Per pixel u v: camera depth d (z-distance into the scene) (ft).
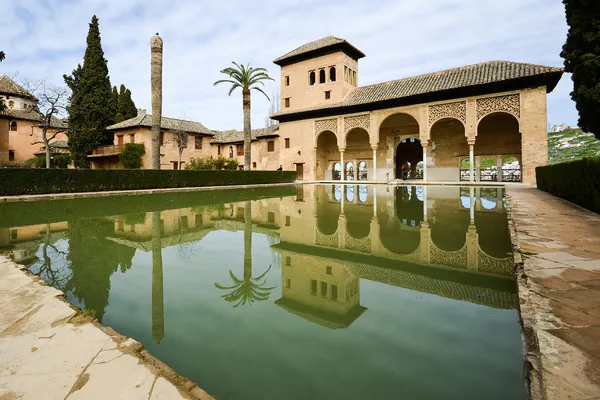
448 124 83.66
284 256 15.66
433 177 85.76
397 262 14.38
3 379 5.83
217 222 25.86
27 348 6.95
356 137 98.37
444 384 5.62
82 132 92.22
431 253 15.85
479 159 79.71
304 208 34.68
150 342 7.44
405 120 89.30
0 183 40.78
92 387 5.59
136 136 97.55
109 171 51.44
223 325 8.34
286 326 8.25
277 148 111.45
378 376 5.95
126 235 20.74
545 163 61.93
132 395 5.36
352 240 19.17
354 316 8.79
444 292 10.57
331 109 88.28
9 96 106.73
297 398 5.27
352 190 61.26
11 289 10.53
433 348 6.99
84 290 10.97
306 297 10.33
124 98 119.24
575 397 4.52
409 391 5.42
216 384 5.80
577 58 42.70
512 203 29.30
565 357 5.54
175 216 29.04
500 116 77.00
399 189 62.44
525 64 66.39
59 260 14.80
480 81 66.49
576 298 8.09
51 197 42.98
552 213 22.75
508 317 8.61
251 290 11.08
